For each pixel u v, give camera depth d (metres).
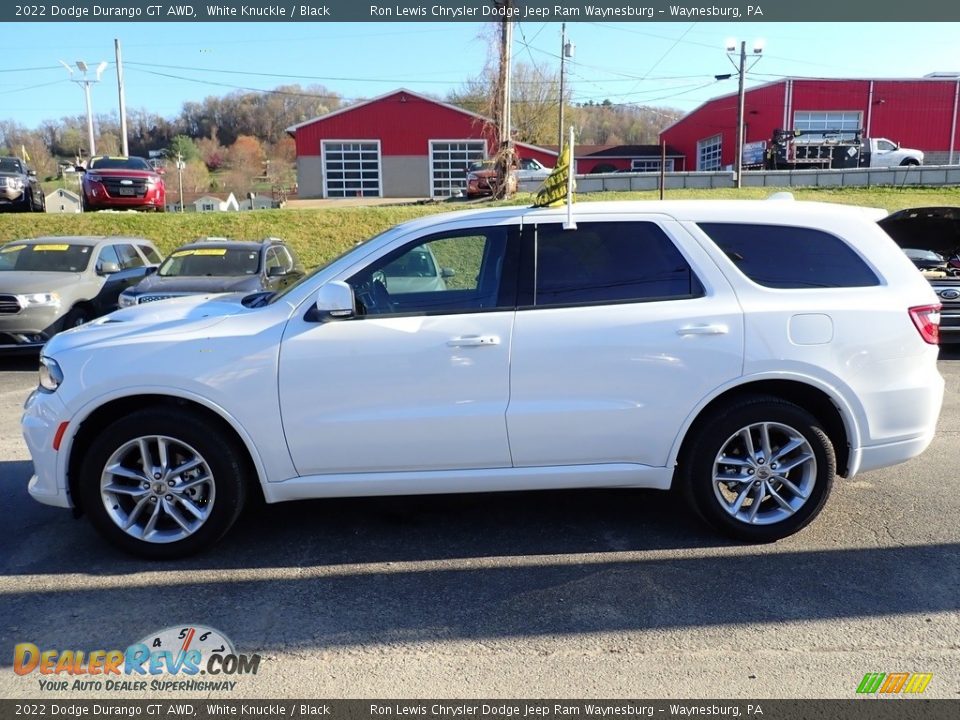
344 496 3.89
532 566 3.76
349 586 3.58
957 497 4.59
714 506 3.92
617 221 3.94
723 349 3.76
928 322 3.94
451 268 3.94
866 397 3.87
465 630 3.20
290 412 3.72
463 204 20.09
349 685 2.85
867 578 3.59
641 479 3.91
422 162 36.38
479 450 3.81
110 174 18.91
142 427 3.71
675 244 3.90
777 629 3.17
